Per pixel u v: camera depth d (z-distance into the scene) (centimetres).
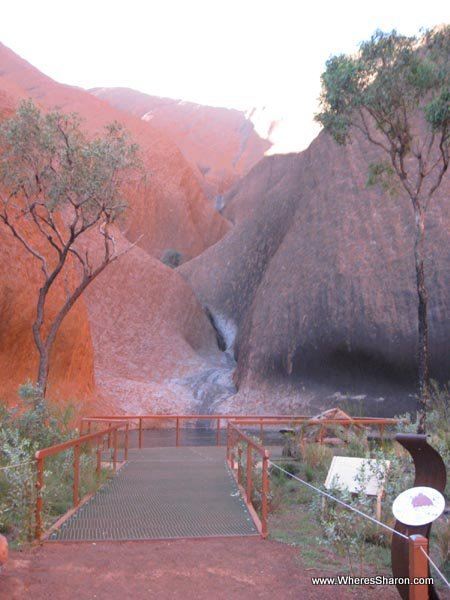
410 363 2956
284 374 3541
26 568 586
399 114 1780
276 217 5031
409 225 3222
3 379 2334
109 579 567
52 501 870
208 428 3262
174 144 7631
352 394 3164
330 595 548
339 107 1745
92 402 2997
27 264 2531
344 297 3309
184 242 7056
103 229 1855
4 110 3106
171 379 4088
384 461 782
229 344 4888
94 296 4278
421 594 424
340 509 765
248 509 876
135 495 984
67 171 1777
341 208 3634
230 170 10350
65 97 8269
